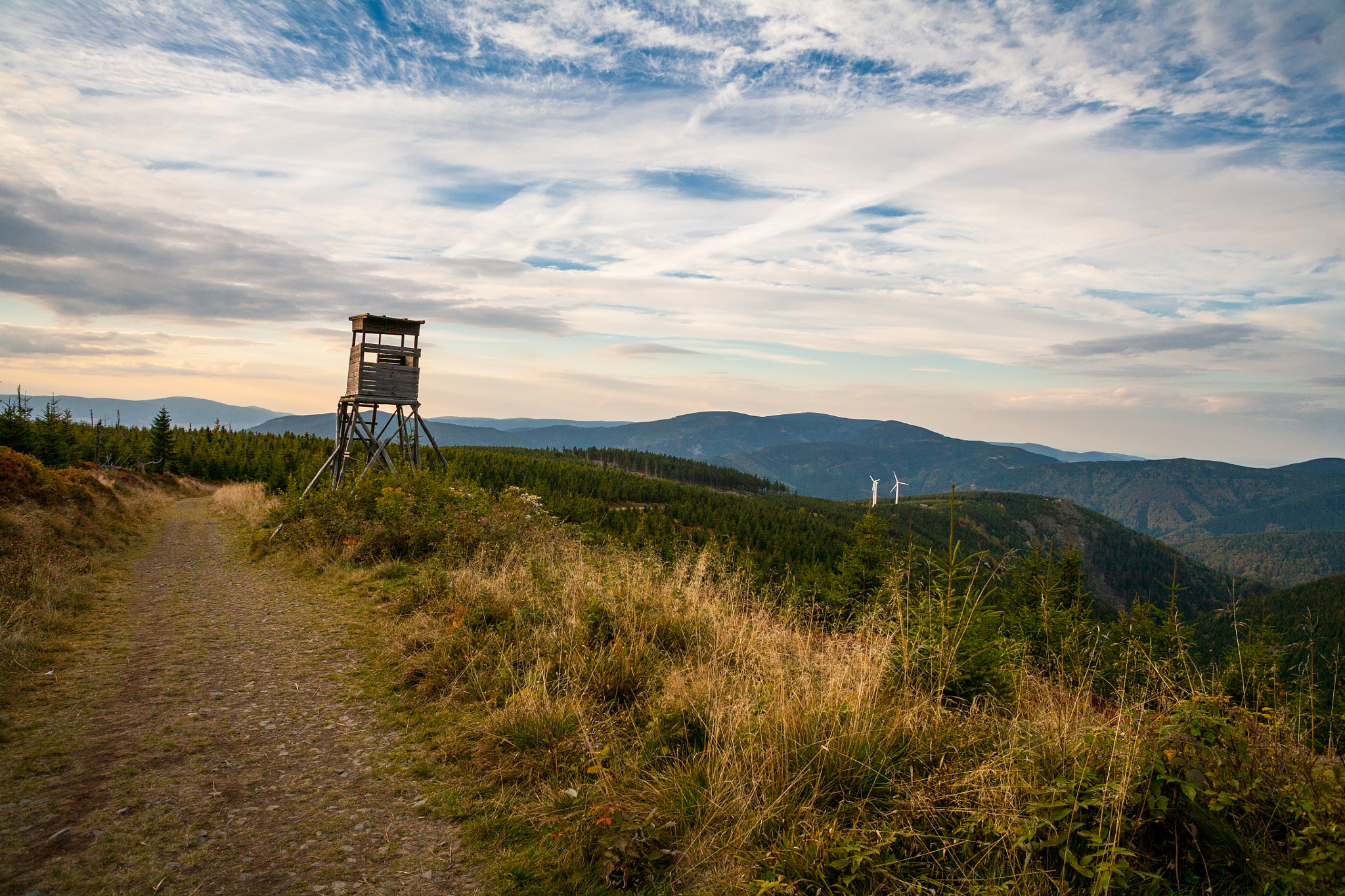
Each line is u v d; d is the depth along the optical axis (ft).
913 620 19.21
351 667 22.13
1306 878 9.43
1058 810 10.63
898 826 11.30
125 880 10.41
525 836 12.13
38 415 113.80
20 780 13.38
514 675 18.80
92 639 23.86
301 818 12.67
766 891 10.04
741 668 19.63
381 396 66.74
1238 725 12.09
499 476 165.78
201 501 112.27
